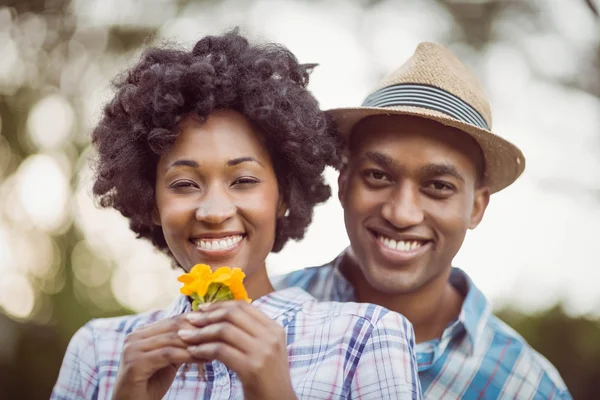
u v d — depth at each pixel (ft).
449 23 18.16
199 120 6.72
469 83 9.00
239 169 6.72
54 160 20.25
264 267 7.30
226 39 7.37
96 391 7.50
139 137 7.11
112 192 7.79
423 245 8.61
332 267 9.79
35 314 21.47
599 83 17.75
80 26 19.34
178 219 6.67
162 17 19.17
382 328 6.77
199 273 5.91
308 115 7.54
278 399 5.65
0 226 20.62
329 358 6.64
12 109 19.95
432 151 8.31
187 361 5.86
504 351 9.42
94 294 21.65
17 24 19.21
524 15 18.01
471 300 9.52
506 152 8.93
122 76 7.99
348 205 8.84
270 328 5.78
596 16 17.25
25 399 20.83
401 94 8.70
